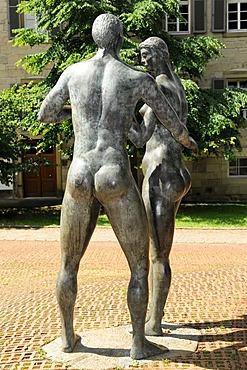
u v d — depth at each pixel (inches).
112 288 278.7
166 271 184.7
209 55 725.9
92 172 153.7
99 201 159.0
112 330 198.1
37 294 273.4
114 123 154.1
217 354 175.2
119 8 661.9
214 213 714.8
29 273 342.6
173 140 182.5
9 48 876.0
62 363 166.7
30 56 690.8
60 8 644.7
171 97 177.8
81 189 154.3
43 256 411.8
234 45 867.4
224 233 544.1
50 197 920.9
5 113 652.7
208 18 866.8
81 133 156.2
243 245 463.5
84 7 621.6
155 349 172.2
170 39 676.7
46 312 234.4
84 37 670.5
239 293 265.6
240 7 869.2
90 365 163.9
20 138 804.6
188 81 652.7
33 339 195.3
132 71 157.0
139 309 163.0
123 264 367.9
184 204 833.5
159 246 182.2
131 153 637.3
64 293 166.9
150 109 171.0
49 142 703.7
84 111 155.0
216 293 265.6
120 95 153.6
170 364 165.0
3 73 882.1
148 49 180.4
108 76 154.6
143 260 161.5
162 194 179.9
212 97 709.3
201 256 398.6
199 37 713.0
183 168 184.4
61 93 161.8
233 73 870.4
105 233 534.9
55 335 199.3
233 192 890.1
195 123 667.4
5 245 471.8
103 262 376.2
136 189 158.6
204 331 200.4
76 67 160.2
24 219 663.1
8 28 871.7
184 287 280.1
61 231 164.4
